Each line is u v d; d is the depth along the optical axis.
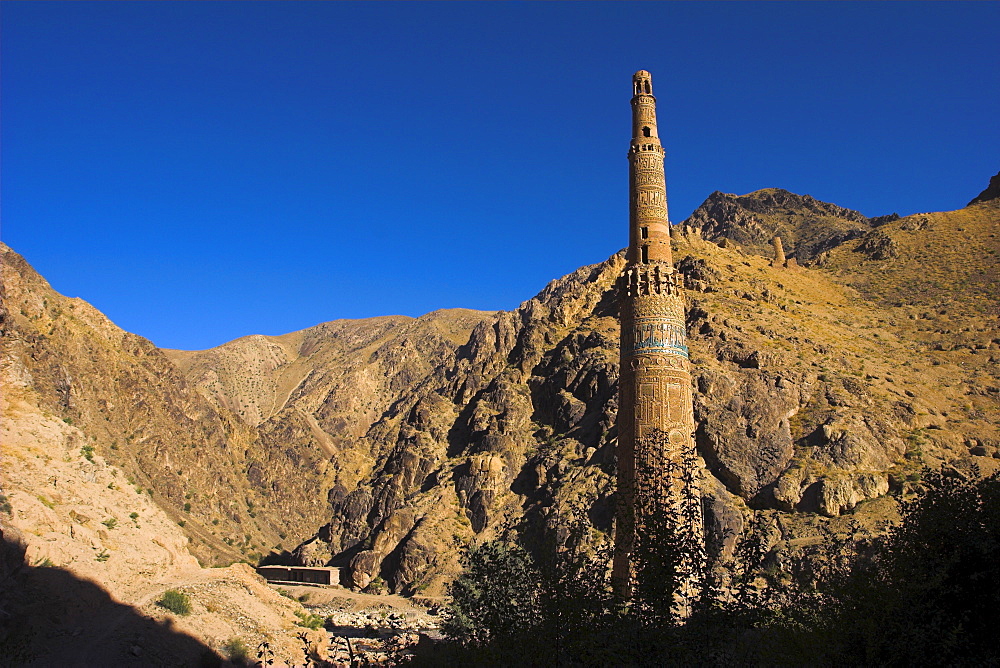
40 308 140.62
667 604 28.97
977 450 93.56
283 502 174.50
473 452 134.88
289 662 53.78
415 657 38.25
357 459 189.75
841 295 156.62
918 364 121.06
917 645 28.38
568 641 29.11
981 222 178.00
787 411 102.31
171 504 142.50
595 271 173.50
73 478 55.94
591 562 32.03
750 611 29.50
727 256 158.38
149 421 153.38
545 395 139.12
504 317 183.38
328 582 122.62
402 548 117.50
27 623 41.38
